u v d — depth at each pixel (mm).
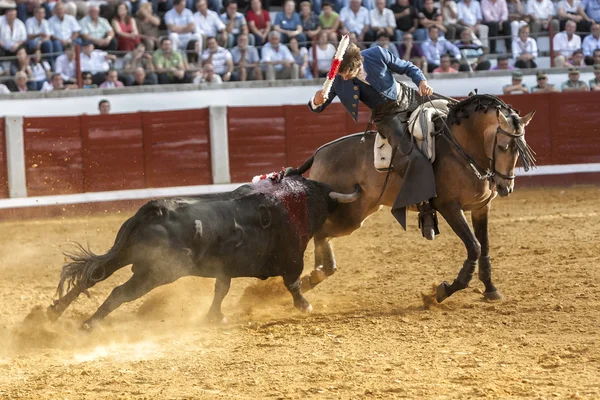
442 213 15375
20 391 10672
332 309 15656
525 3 37781
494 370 11133
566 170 35469
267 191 14586
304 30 35750
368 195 15922
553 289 16234
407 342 12820
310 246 23406
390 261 20688
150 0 35281
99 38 34125
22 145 32000
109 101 33531
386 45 35344
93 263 12938
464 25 36656
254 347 12789
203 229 13352
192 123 33688
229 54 34938
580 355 11773
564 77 36625
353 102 15547
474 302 15664
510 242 22156
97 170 32812
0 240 26391
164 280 13094
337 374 11094
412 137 15258
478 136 14852
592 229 23266
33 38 33250
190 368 11641
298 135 34438
